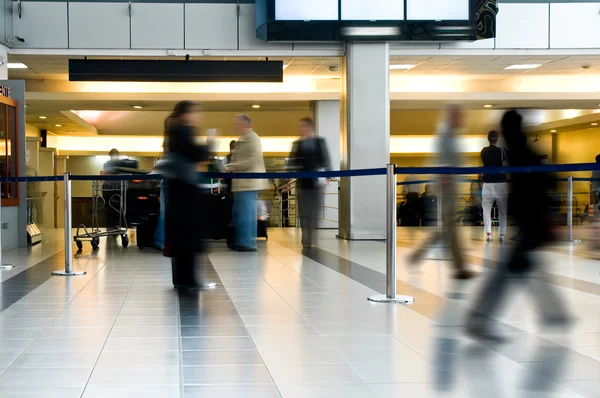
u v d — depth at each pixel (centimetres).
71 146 2473
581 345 365
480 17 1159
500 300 413
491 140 997
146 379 301
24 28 1140
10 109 994
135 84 1508
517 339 379
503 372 313
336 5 1123
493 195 1002
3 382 296
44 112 1758
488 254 834
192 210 576
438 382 297
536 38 1222
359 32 1129
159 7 1164
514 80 1595
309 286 587
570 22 1226
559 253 862
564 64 1365
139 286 588
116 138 2522
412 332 399
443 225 629
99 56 1169
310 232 948
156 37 1162
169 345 367
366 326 416
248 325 421
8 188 975
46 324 423
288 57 1214
